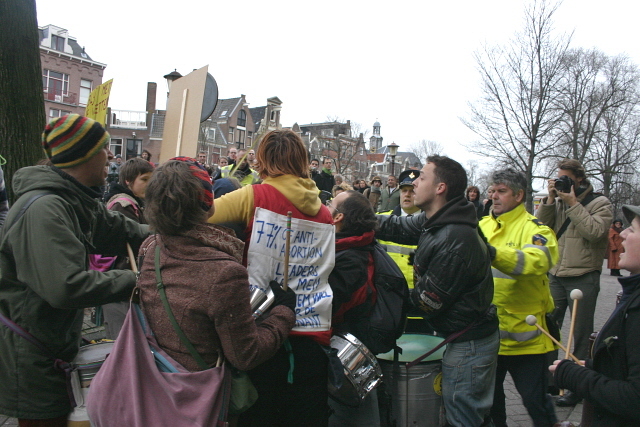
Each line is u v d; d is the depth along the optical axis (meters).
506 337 3.07
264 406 2.06
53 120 1.97
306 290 2.10
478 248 2.48
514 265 2.79
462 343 2.56
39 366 1.94
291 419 2.12
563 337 5.63
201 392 1.66
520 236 3.09
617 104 26.73
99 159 2.02
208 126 40.50
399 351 2.67
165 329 1.70
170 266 1.72
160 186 1.71
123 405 1.63
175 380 1.65
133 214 3.18
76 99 40.38
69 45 40.31
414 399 2.68
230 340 1.66
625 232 1.83
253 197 2.07
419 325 3.59
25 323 1.92
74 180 1.97
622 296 1.87
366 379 2.27
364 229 2.45
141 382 1.66
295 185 2.11
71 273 1.78
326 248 2.17
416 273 2.65
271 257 2.03
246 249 2.08
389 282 2.53
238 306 1.67
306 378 2.09
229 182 2.65
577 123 24.77
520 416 3.68
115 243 2.41
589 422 1.93
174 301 1.68
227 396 1.74
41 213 1.81
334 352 2.19
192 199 1.71
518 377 3.11
